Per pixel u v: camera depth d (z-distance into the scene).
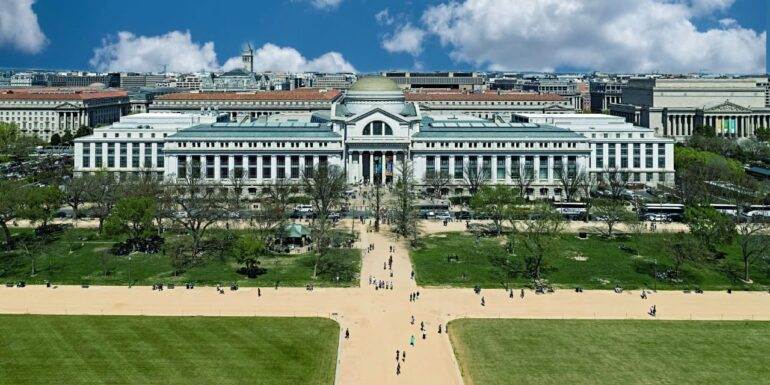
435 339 182.62
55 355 169.38
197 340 180.12
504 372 161.75
